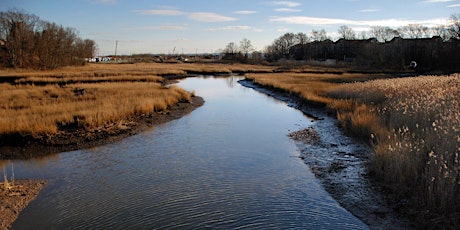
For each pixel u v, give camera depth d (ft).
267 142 45.03
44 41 193.16
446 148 26.45
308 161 36.55
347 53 329.93
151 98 72.54
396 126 39.68
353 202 25.75
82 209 25.58
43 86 99.55
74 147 42.39
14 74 131.54
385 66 233.55
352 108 59.93
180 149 41.60
